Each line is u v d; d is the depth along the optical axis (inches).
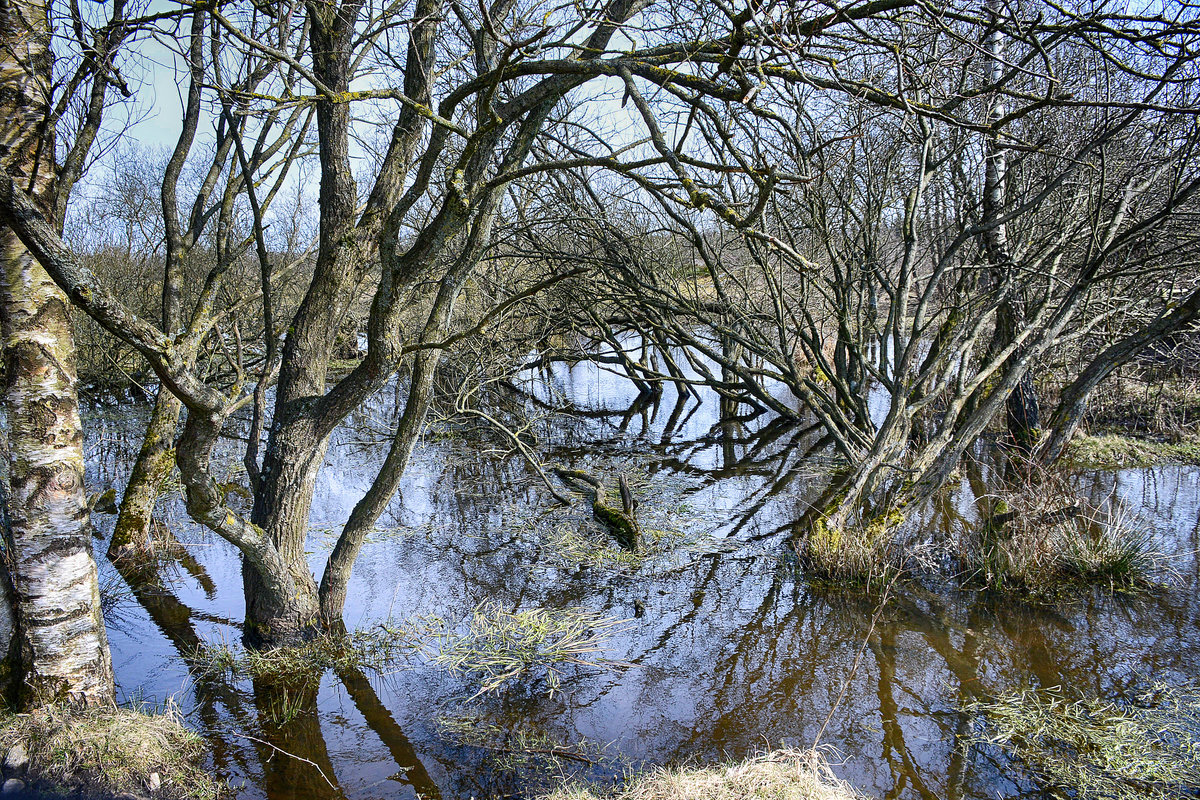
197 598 265.9
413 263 189.2
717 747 179.2
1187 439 437.4
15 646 169.8
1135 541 273.3
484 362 479.2
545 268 509.7
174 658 220.2
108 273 626.2
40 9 160.7
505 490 405.1
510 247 423.2
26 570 162.1
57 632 165.0
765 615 252.7
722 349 558.9
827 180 336.8
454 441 524.4
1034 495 288.2
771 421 584.7
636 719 191.6
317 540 326.3
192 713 190.7
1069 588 260.7
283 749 177.5
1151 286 389.4
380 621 245.0
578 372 860.0
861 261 394.3
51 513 162.6
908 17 169.2
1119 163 321.4
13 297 155.6
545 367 698.2
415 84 205.6
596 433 560.4
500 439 521.0
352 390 208.2
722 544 321.1
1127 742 172.6
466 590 273.1
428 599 264.5
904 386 308.2
